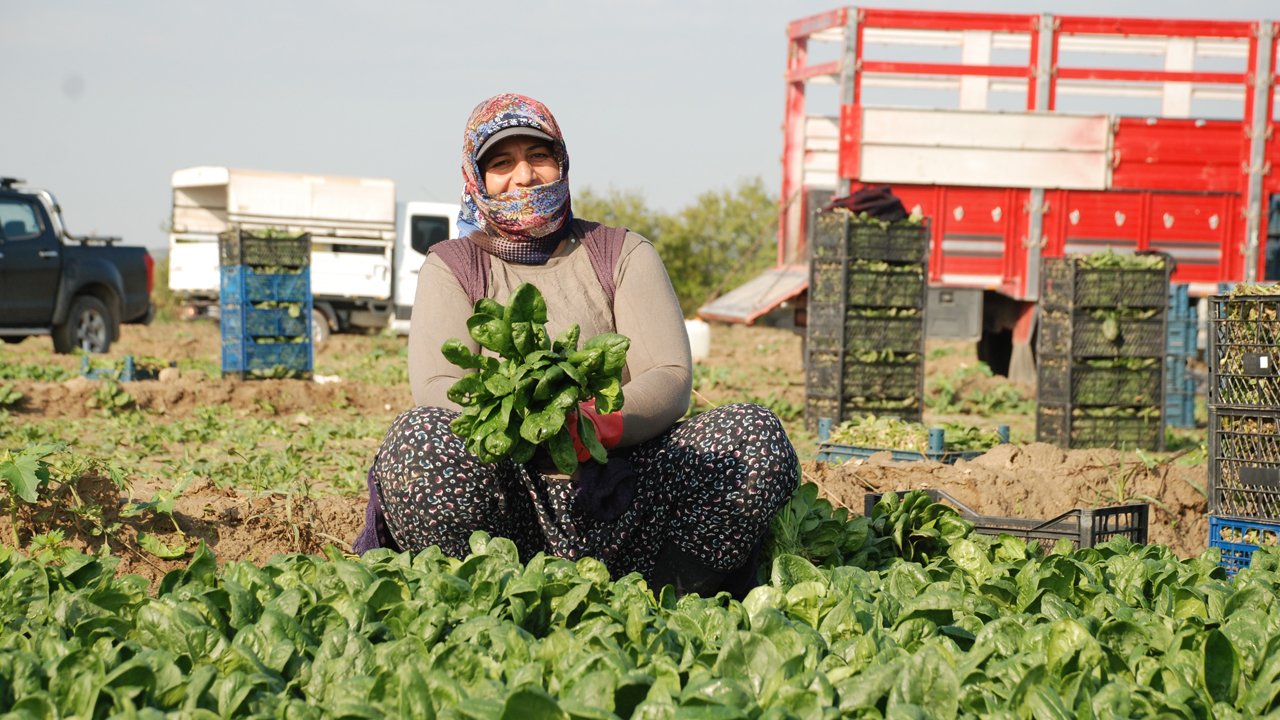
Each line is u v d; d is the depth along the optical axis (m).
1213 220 15.37
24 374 14.05
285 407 12.77
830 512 4.39
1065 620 2.70
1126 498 6.57
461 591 2.99
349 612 2.89
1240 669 2.63
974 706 2.44
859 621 2.92
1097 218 15.24
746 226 46.09
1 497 4.62
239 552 5.07
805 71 16.48
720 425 3.54
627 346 3.03
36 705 2.30
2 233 16.47
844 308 11.19
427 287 3.71
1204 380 15.42
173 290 24.83
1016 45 15.32
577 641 2.62
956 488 6.73
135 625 2.91
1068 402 10.92
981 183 15.03
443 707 2.34
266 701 2.41
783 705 2.29
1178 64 15.41
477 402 3.05
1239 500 4.95
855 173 14.97
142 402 12.05
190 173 24.28
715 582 3.63
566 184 3.67
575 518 3.47
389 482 3.46
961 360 20.53
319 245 24.50
